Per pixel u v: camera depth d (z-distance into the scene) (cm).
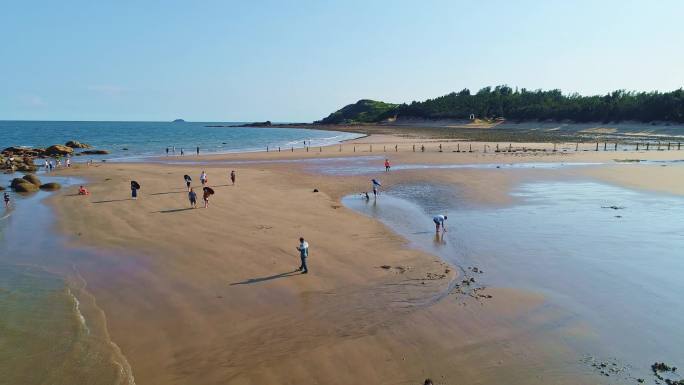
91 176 4491
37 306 1427
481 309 1404
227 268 1755
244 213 2700
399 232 2317
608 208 2856
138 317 1359
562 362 1121
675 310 1411
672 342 1219
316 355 1144
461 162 5672
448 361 1120
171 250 1978
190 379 1049
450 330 1273
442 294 1519
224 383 1031
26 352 1154
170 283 1616
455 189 3619
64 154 7381
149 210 2780
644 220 2531
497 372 1077
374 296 1502
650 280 1653
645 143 8775
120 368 1082
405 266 1783
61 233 2281
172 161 6094
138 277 1677
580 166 5116
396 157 6375
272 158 6394
